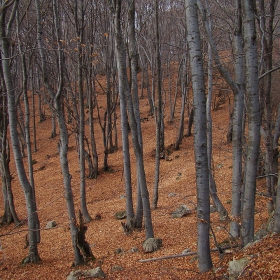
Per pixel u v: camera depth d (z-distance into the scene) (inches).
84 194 493.4
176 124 972.6
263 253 187.3
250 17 188.1
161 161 736.3
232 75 543.8
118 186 649.6
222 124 863.7
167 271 251.8
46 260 343.0
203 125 195.8
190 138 844.0
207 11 344.8
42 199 634.2
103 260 315.0
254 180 201.9
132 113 305.4
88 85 706.8
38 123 1242.6
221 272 199.8
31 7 584.7
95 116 1159.0
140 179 324.8
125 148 391.5
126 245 359.3
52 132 1093.8
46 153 955.3
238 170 262.2
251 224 210.4
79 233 309.4
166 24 974.4
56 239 427.2
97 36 804.0
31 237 334.6
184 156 735.1
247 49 191.2
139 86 1402.6
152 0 799.1
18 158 315.6
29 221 332.5
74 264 312.5
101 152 863.1
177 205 492.7
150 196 563.2
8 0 277.1
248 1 187.2
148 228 336.8
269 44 296.7
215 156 671.8
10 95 301.0
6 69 296.0
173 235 363.9
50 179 735.1
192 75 194.2
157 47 478.6
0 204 662.5
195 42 190.9
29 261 334.3
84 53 503.8
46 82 303.3
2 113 508.1
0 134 516.4
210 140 378.6
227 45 494.6
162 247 324.2
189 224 397.1
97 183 680.4
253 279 169.2
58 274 295.3
